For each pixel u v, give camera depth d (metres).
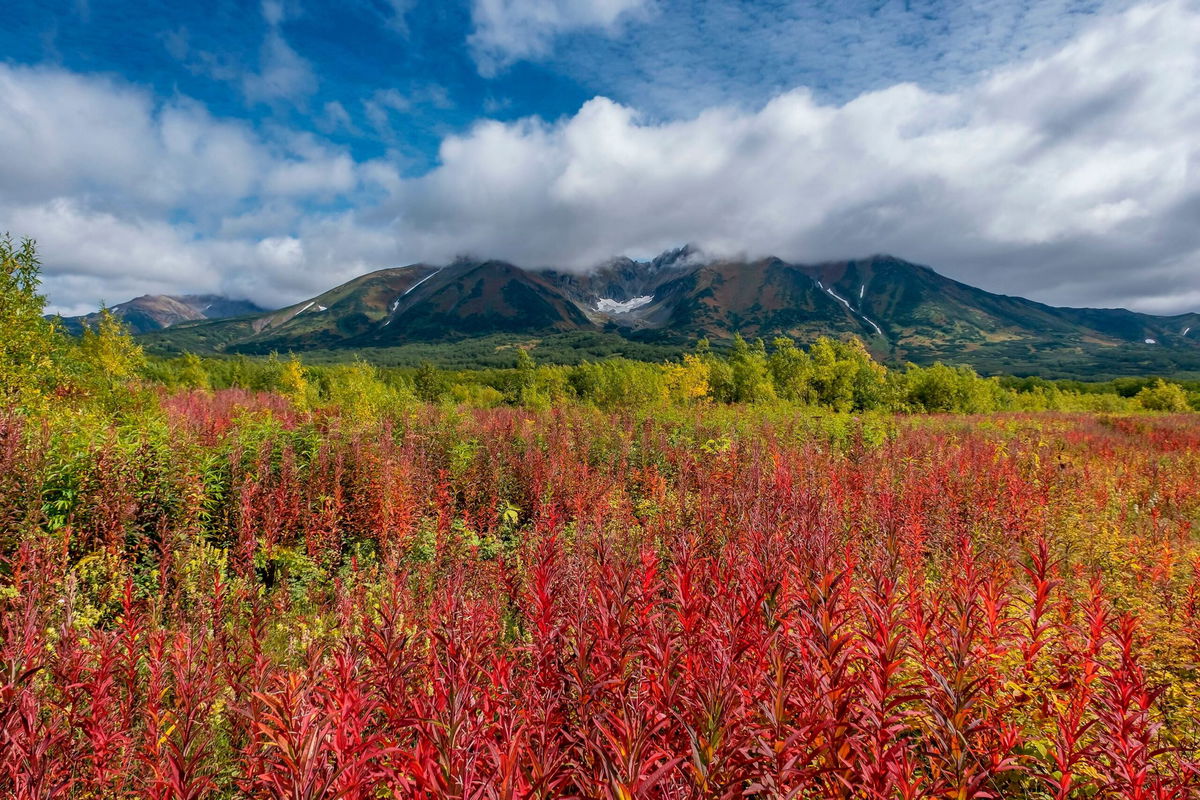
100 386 12.48
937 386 44.06
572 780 1.92
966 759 2.25
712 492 9.20
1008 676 2.98
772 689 2.25
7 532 5.69
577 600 2.92
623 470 11.95
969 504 8.30
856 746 2.02
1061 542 6.95
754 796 2.02
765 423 16.84
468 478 10.13
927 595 3.83
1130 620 2.98
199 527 7.03
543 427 16.09
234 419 12.27
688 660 2.38
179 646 3.01
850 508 8.16
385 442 10.70
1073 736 2.49
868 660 2.37
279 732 2.09
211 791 2.75
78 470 6.53
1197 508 10.16
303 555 7.38
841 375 38.62
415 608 4.28
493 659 2.68
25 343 10.70
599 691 2.32
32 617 2.99
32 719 2.39
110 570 5.50
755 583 3.10
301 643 4.41
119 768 2.63
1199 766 2.38
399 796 1.82
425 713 2.15
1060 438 16.48
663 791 1.79
